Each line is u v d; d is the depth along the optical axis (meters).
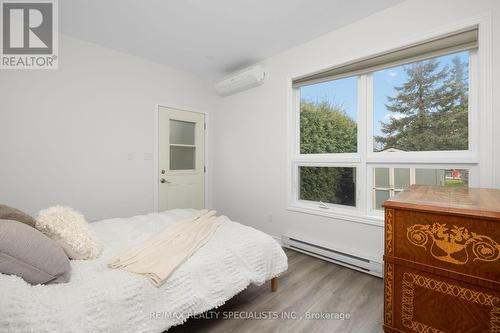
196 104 3.74
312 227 2.68
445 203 1.17
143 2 2.03
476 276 1.03
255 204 3.30
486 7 1.67
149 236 1.71
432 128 2.03
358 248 2.32
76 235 1.29
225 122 3.76
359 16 2.23
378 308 1.66
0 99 2.20
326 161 2.64
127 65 3.00
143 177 3.16
